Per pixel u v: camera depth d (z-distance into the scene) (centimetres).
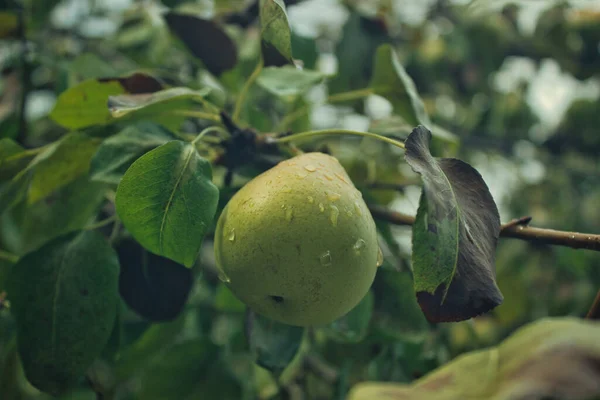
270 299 33
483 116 94
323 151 42
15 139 54
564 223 92
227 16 64
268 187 32
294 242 31
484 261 31
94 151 41
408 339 44
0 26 59
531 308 76
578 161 99
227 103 54
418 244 29
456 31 87
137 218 32
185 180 33
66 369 36
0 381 44
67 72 55
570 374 23
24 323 36
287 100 54
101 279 37
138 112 40
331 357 50
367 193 41
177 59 69
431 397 26
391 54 44
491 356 26
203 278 59
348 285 32
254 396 50
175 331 47
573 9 85
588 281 78
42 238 44
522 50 90
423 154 31
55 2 65
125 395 55
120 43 65
